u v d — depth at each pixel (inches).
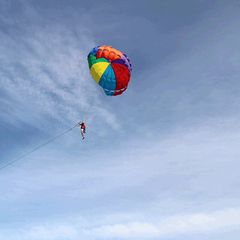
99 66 840.3
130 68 876.0
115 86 866.1
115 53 850.8
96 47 880.3
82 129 752.3
